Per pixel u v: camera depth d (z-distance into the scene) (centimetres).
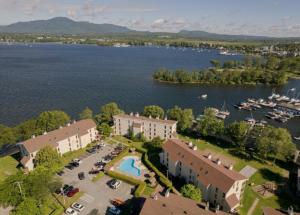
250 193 9444
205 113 16288
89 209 8312
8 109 19625
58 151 11662
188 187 8538
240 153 12519
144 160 11394
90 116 15862
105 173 10381
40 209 7831
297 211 8625
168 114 15662
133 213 8019
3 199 8256
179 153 10219
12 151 13038
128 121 14050
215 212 7006
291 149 11506
